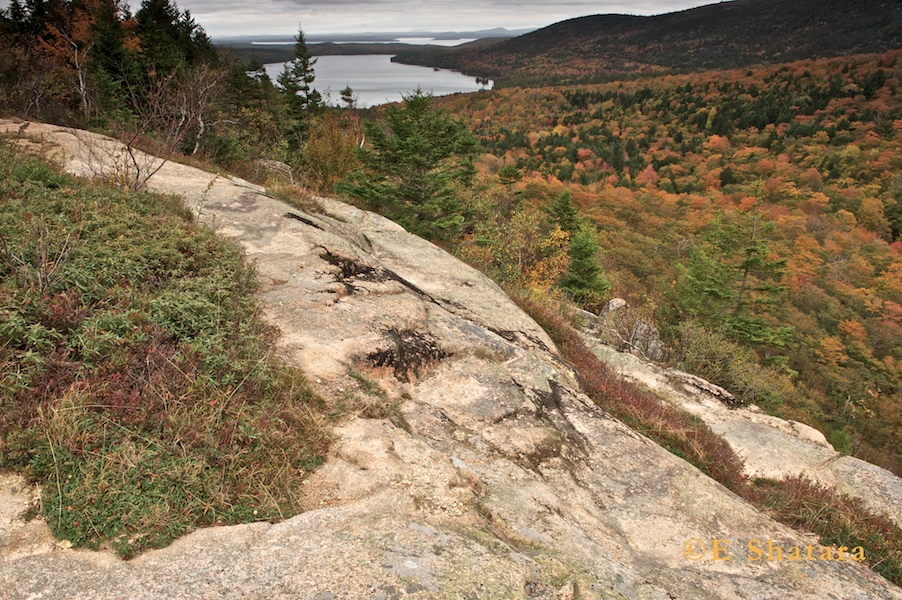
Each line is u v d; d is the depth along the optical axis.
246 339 4.50
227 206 8.22
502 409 5.45
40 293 4.04
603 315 20.16
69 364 3.63
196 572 2.56
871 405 36.12
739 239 27.09
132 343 3.90
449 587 2.68
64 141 10.70
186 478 3.09
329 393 4.57
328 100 36.53
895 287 60.75
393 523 3.14
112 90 19.00
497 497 3.95
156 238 5.63
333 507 3.25
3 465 2.99
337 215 9.89
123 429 3.26
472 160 27.98
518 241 21.31
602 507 4.62
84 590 2.38
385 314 6.15
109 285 4.59
